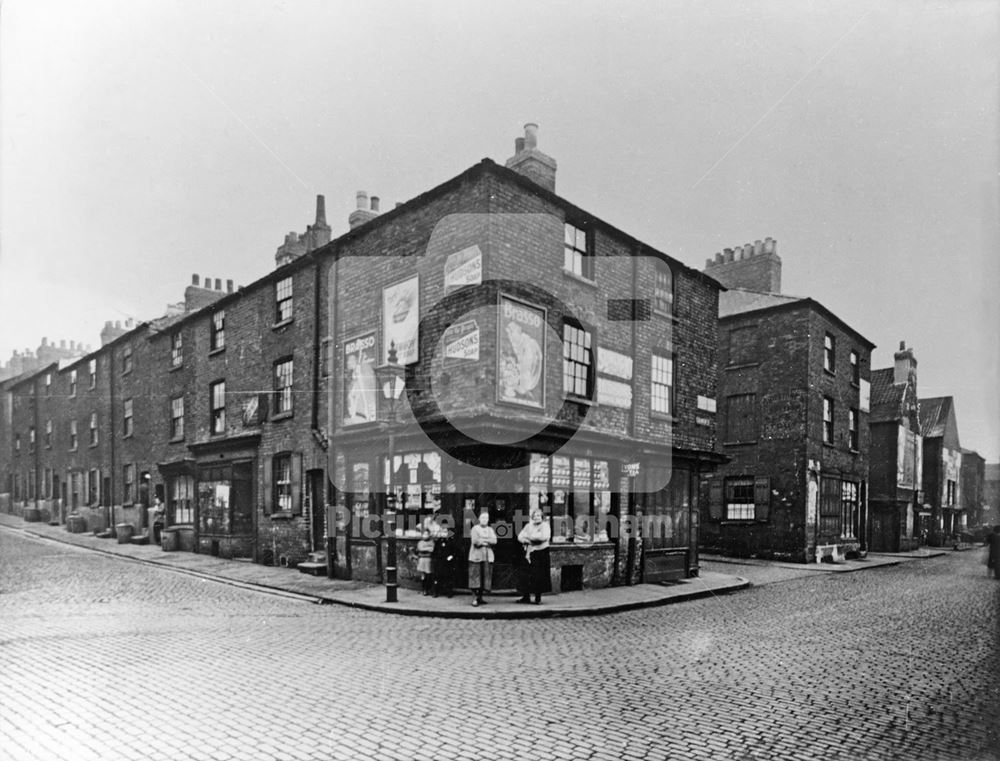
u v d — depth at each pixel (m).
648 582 14.43
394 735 4.95
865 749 4.87
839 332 23.28
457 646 8.02
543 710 5.58
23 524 29.50
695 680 6.65
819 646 8.41
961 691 6.41
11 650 7.51
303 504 15.88
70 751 4.61
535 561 11.12
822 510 21.53
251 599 11.73
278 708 5.52
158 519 22.09
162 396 22.70
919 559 23.66
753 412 21.98
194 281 22.12
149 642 7.99
